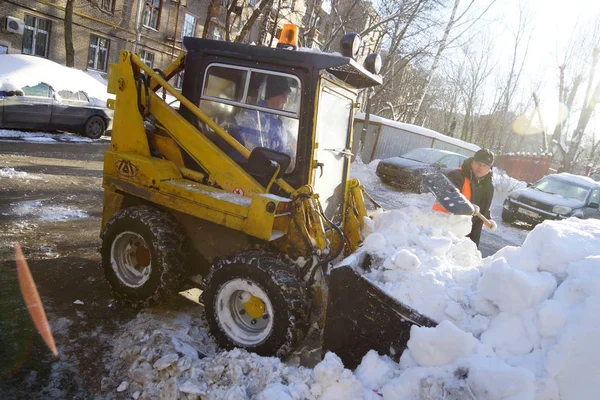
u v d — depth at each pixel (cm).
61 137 1186
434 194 352
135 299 354
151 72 370
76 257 452
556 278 247
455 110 3381
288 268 306
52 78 1134
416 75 2350
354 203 414
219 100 362
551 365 208
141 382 276
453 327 228
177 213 360
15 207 576
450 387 216
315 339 361
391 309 262
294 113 335
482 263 306
